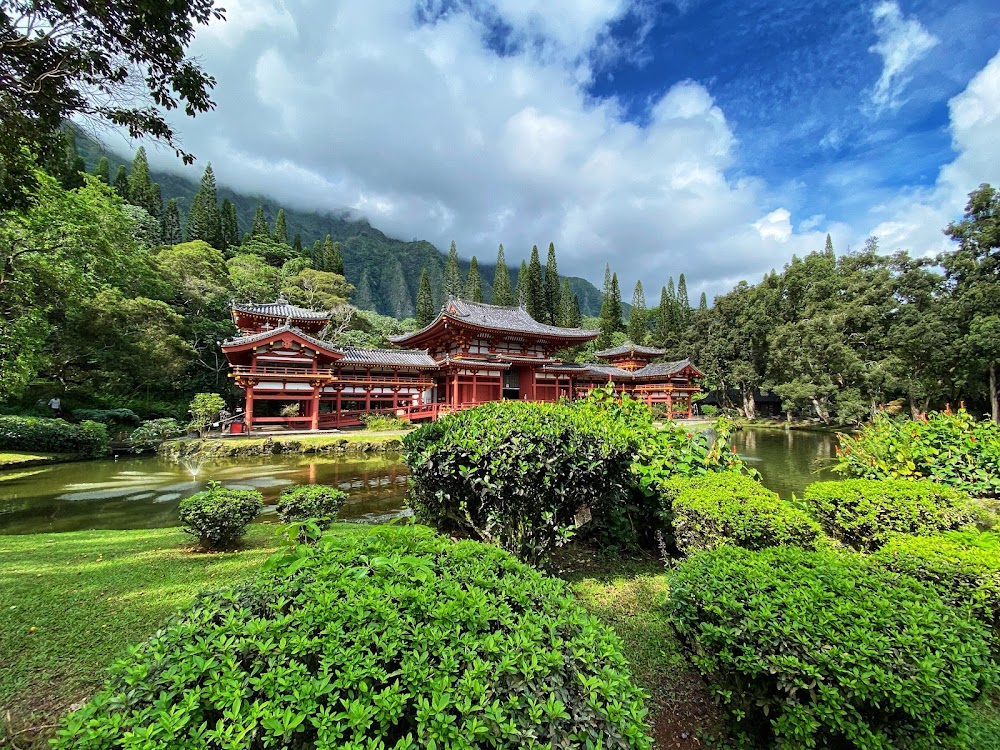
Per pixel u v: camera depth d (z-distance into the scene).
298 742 1.51
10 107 4.72
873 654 2.24
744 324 41.31
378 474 15.86
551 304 60.19
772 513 4.55
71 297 18.64
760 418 42.88
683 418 40.34
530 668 1.67
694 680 3.56
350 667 1.58
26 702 3.10
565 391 37.44
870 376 27.91
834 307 33.12
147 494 12.64
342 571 2.21
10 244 15.91
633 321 64.19
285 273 49.00
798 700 2.45
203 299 34.09
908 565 3.59
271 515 10.44
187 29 4.87
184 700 1.46
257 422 25.27
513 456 4.55
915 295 27.62
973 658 2.35
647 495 6.12
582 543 6.61
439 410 27.67
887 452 8.11
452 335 30.94
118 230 22.34
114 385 25.38
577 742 1.57
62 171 5.96
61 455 18.14
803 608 2.57
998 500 6.93
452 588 2.08
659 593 5.05
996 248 24.39
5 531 9.41
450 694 1.52
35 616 4.37
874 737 2.22
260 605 2.03
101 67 4.88
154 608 4.58
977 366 23.67
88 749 1.35
